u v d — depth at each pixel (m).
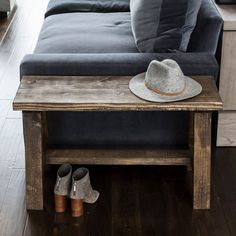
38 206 2.45
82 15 3.40
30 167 2.39
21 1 5.14
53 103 2.26
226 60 2.73
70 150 2.56
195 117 2.32
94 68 2.47
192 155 2.47
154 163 2.51
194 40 2.64
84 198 2.44
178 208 2.46
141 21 2.60
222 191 2.58
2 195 2.55
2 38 4.32
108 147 2.66
